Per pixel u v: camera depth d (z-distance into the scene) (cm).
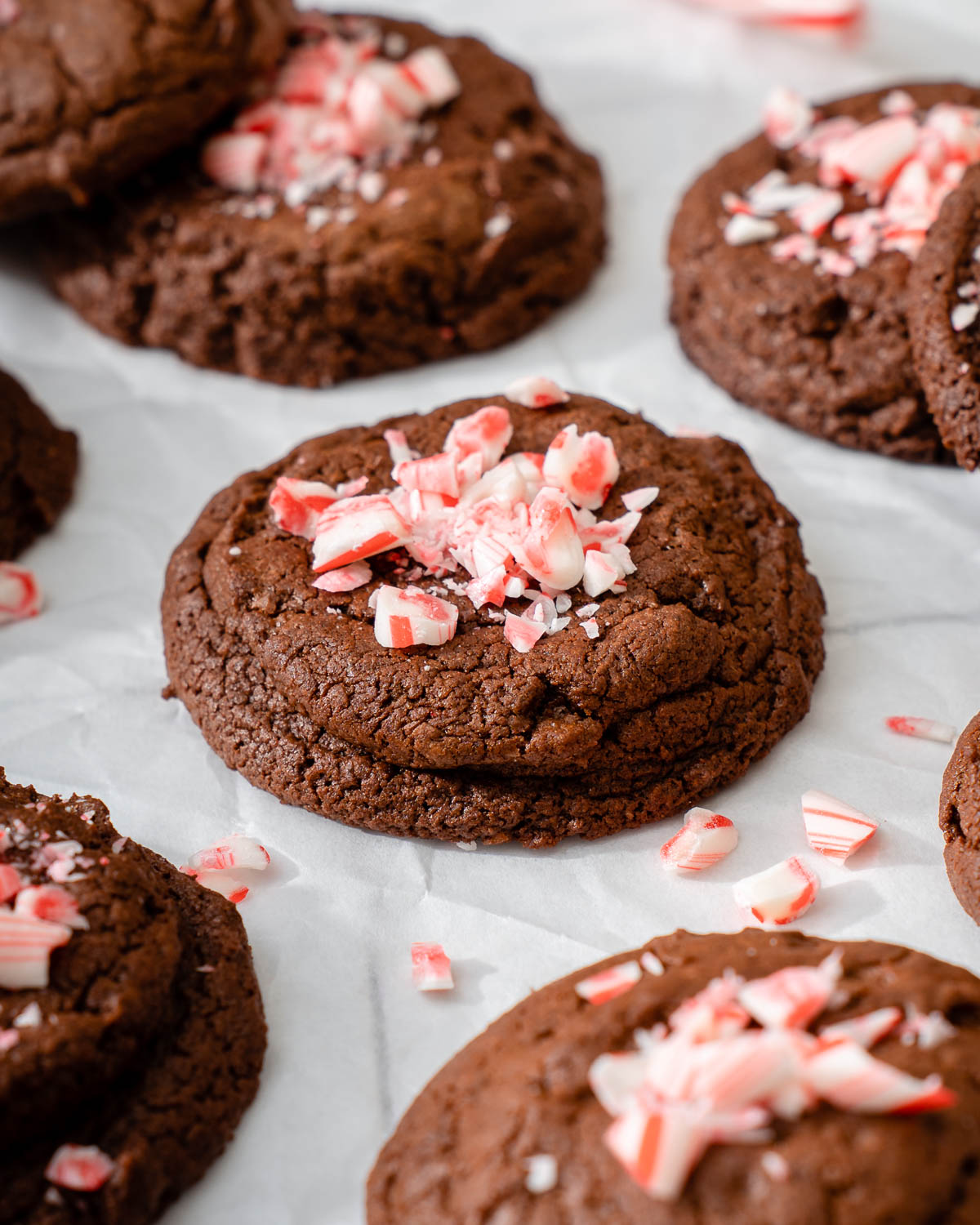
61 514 41
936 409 39
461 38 46
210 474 42
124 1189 32
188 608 37
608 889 36
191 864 36
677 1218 31
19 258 46
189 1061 33
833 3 49
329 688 36
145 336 44
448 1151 32
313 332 43
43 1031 32
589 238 44
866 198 42
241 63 43
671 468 38
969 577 39
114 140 42
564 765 36
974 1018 32
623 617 36
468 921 36
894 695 38
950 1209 31
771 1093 31
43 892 33
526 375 43
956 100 44
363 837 37
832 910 35
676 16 50
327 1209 33
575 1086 32
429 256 42
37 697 39
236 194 43
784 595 38
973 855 35
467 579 37
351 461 39
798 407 41
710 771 36
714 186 43
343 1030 35
